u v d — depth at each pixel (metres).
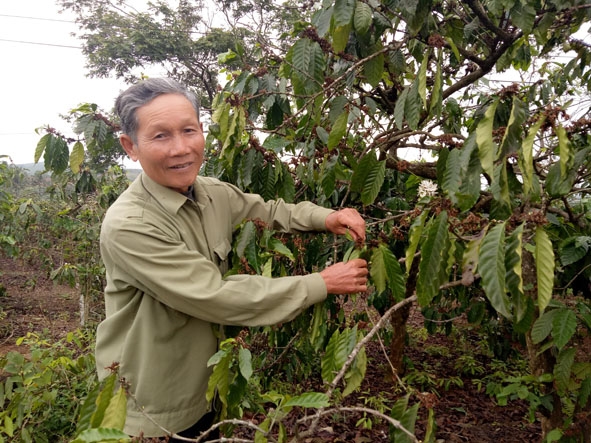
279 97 2.14
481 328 4.32
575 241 1.83
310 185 2.07
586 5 1.74
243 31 8.34
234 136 1.80
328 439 3.00
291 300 1.33
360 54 1.95
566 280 2.07
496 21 2.04
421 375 3.74
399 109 1.56
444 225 1.14
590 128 1.25
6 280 8.22
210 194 1.66
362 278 1.39
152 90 1.41
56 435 2.64
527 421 3.32
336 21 1.53
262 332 2.44
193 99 1.51
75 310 6.62
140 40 11.96
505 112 1.72
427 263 1.14
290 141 2.08
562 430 1.80
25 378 2.71
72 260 6.01
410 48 2.01
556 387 1.72
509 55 2.29
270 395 1.35
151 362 1.46
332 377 1.34
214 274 1.38
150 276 1.34
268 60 2.42
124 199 1.48
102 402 1.13
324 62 1.82
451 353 4.69
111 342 1.53
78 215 5.32
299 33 1.97
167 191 1.49
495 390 2.93
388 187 2.69
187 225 1.52
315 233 1.84
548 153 1.71
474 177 1.25
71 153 2.11
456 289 2.99
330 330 1.89
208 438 1.72
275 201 1.86
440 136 1.54
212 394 1.23
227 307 1.32
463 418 3.38
